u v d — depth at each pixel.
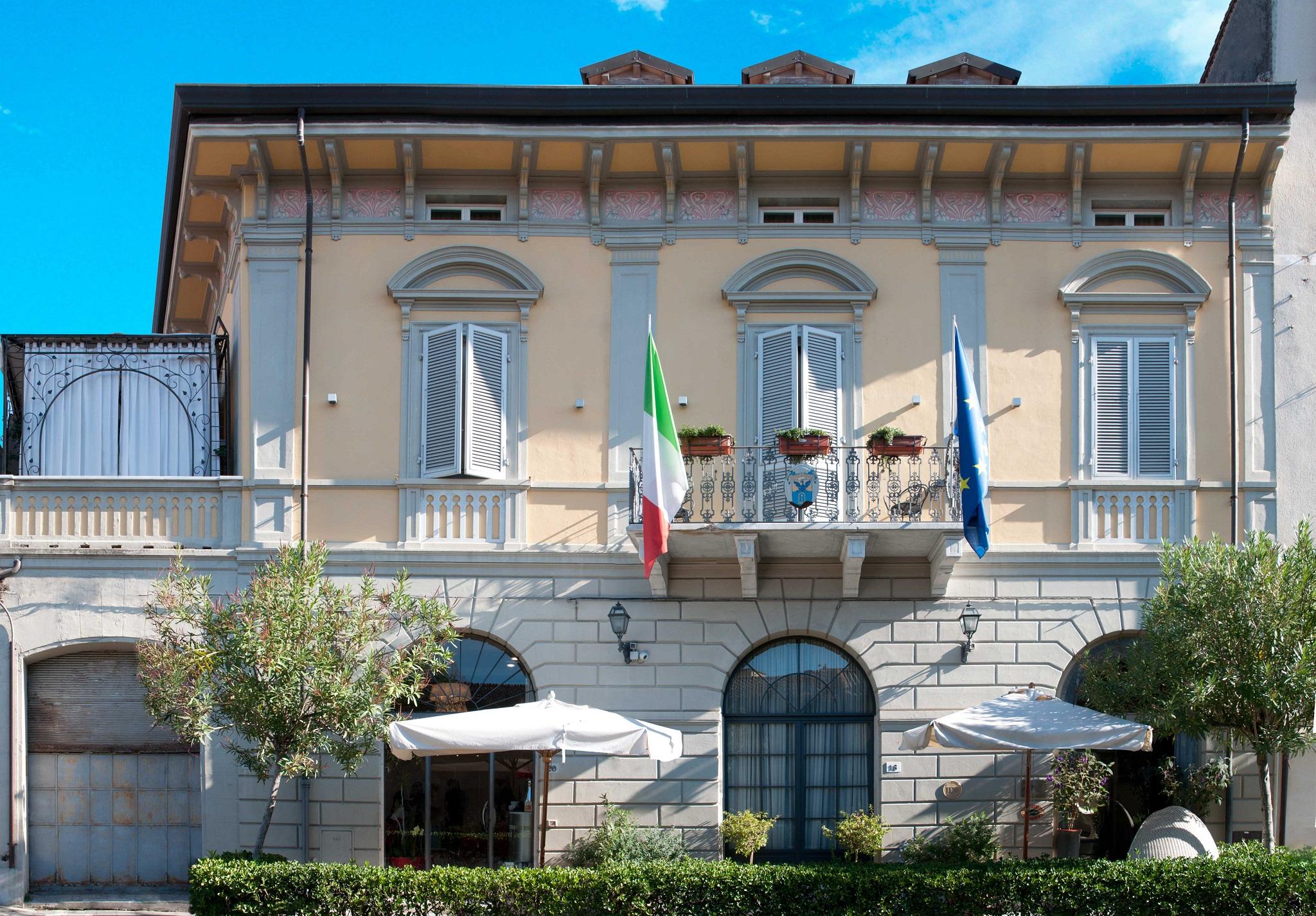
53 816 17.70
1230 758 17.17
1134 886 14.75
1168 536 18.09
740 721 18.02
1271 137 17.95
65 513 17.86
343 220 18.48
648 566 16.12
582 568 17.94
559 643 17.84
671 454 16.56
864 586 18.00
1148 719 16.31
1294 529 18.02
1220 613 15.48
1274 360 18.38
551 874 14.92
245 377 18.16
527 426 18.20
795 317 18.47
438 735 15.16
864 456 18.06
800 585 17.98
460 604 17.83
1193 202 18.59
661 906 14.83
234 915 14.90
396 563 17.80
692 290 18.50
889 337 18.42
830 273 18.53
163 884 17.62
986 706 16.02
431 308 18.39
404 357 18.27
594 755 17.62
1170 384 18.36
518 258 18.50
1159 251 18.52
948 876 14.85
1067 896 14.79
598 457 18.17
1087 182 18.72
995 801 17.56
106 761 17.75
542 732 15.17
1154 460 18.25
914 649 17.89
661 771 17.61
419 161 18.38
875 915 14.75
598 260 18.58
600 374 18.33
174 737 17.73
